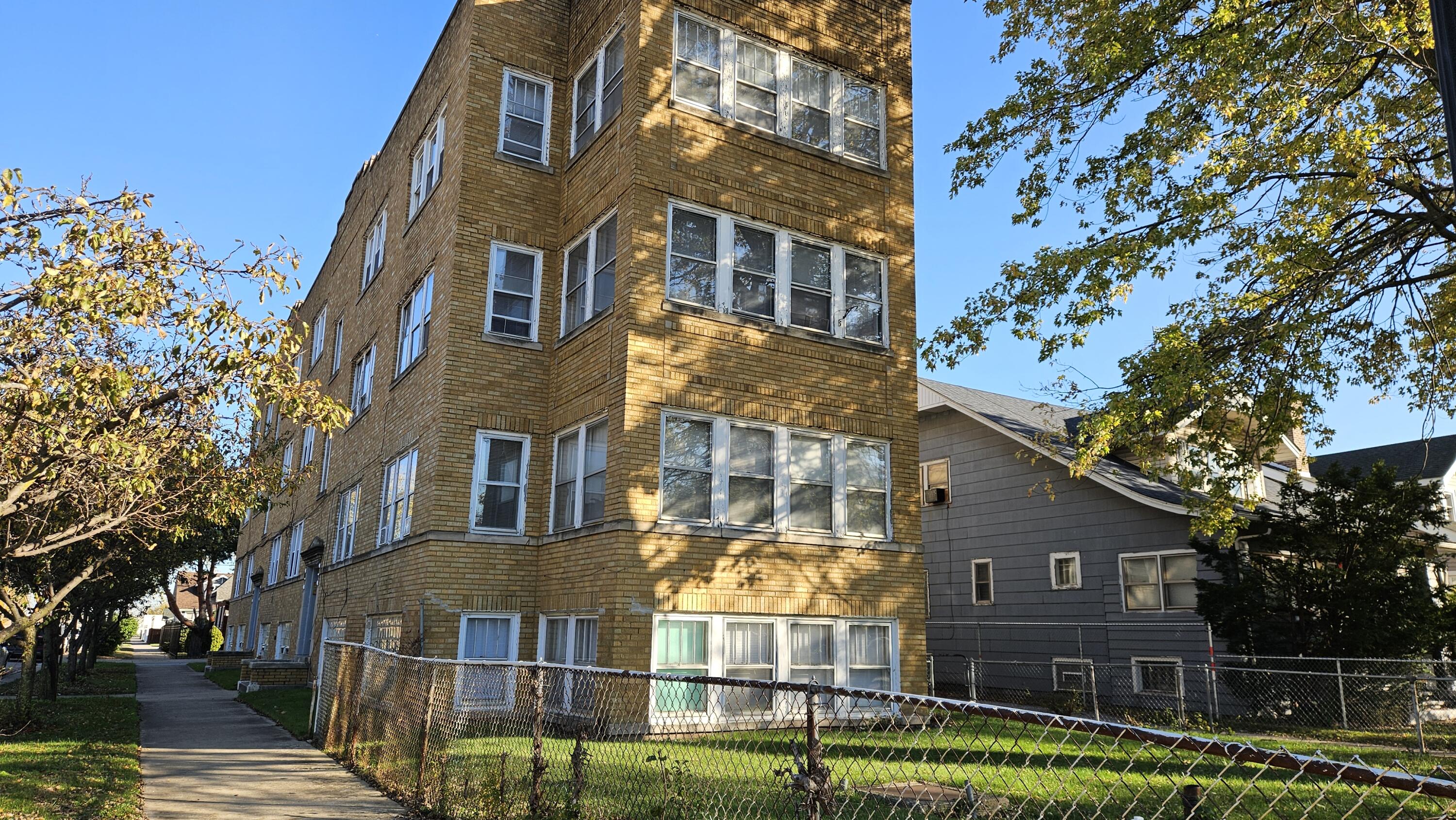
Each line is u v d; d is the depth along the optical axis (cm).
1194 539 1780
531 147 1652
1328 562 1691
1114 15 1423
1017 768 859
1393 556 1656
